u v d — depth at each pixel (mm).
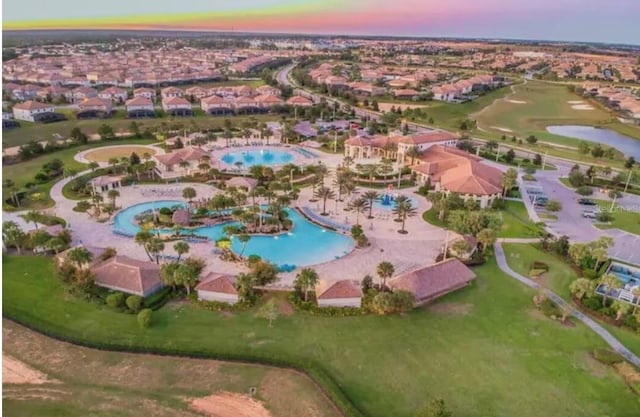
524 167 128000
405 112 198250
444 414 40812
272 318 57375
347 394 47125
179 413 44250
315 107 188750
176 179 111625
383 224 90125
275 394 46938
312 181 113625
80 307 60438
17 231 74188
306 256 77125
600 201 106750
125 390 46906
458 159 116750
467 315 61469
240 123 172125
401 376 49969
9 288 64188
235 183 104000
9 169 115875
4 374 48531
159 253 75000
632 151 165375
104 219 88500
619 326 59969
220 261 73938
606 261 75875
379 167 122312
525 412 45750
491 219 80250
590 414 45812
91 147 138750
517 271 73625
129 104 176500
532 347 55438
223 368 50281
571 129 197625
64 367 49906
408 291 60938
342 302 61688
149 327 56594
